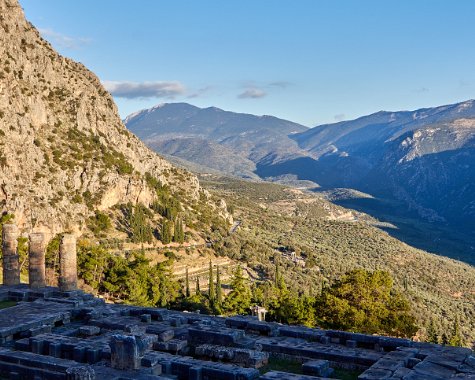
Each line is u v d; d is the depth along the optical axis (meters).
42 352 22.16
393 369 19.00
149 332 25.23
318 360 20.94
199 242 114.12
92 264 65.81
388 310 43.88
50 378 18.97
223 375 18.70
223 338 23.16
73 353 21.41
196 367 19.05
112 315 28.84
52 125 111.19
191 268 97.62
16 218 81.44
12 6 114.44
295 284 97.12
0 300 33.56
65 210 94.62
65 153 106.75
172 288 68.94
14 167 89.06
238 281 67.88
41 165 97.56
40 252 35.91
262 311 53.88
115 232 101.50
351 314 42.16
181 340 23.69
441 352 21.00
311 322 50.12
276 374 18.23
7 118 94.75
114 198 110.44
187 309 64.81
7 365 19.83
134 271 66.56
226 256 111.88
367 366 21.09
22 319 26.34
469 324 99.94
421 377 18.06
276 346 22.88
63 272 34.56
